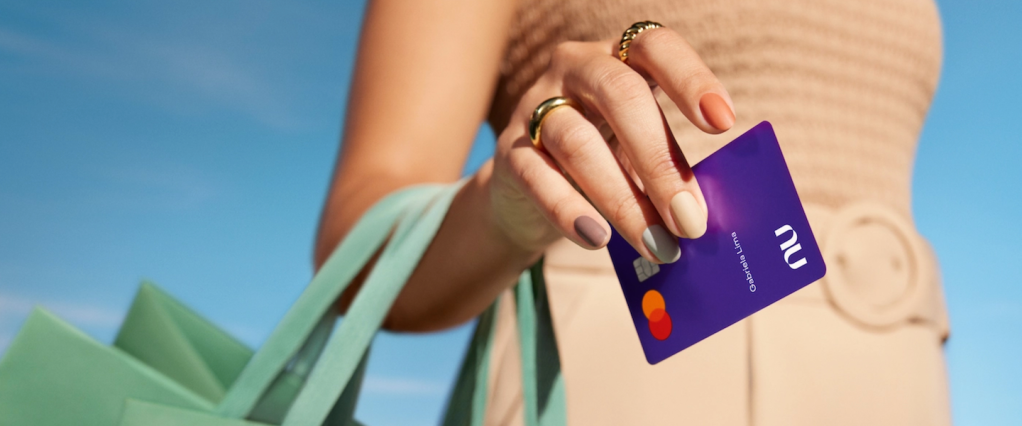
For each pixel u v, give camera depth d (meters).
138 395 0.49
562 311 0.77
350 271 0.51
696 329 0.46
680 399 0.71
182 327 0.68
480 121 0.87
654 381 0.72
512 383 0.77
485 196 0.52
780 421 0.68
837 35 0.84
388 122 0.76
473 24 0.85
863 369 0.72
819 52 0.83
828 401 0.70
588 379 0.73
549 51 0.88
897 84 0.88
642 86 0.39
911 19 0.90
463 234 0.56
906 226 0.80
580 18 0.85
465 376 0.60
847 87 0.84
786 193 0.42
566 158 0.40
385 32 0.84
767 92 0.81
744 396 0.70
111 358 0.49
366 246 0.52
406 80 0.79
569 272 0.79
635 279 0.49
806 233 0.42
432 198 0.54
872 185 0.84
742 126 0.81
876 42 0.86
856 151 0.83
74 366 0.49
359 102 0.81
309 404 0.46
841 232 0.78
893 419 0.72
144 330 0.62
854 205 0.79
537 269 0.58
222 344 0.69
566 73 0.43
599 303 0.76
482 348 0.61
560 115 0.41
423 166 0.75
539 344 0.57
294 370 0.55
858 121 0.84
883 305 0.76
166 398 0.49
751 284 0.43
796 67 0.82
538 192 0.41
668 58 0.39
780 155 0.42
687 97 0.38
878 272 0.77
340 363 0.47
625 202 0.39
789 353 0.71
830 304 0.75
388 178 0.71
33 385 0.48
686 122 0.81
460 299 0.60
